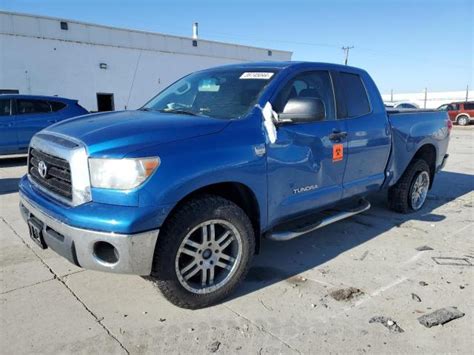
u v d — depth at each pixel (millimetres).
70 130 3127
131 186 2645
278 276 3734
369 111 4594
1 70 20781
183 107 3809
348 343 2748
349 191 4340
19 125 10078
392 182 5145
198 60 29656
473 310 3174
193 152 2889
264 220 3451
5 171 9125
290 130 3541
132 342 2738
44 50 22125
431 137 5617
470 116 29500
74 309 3127
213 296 3143
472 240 4719
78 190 2736
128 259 2648
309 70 3961
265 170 3324
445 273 3828
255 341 2762
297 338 2799
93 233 2621
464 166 10258
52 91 22656
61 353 2617
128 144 2744
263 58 33844
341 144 4062
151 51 26906
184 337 2797
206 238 3051
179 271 2947
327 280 3662
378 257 4191
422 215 5684
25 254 4141
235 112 3441
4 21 20562
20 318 2994
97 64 24375
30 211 3184
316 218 4699
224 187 3314
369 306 3219
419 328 2926
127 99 26125
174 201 2764
